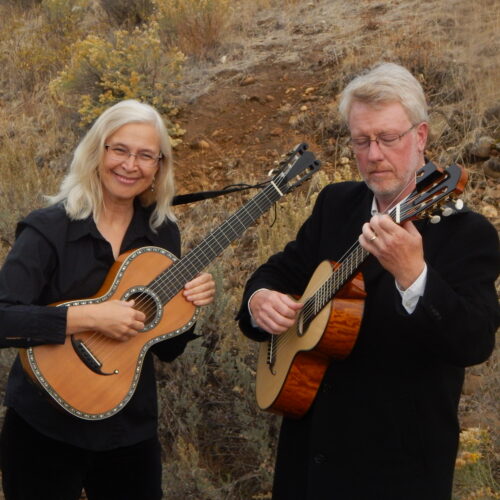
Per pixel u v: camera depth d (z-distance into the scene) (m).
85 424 2.42
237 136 5.60
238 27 7.26
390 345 2.18
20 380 2.45
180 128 5.77
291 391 2.38
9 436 2.46
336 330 2.22
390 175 2.20
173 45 6.91
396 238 1.89
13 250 2.37
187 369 3.54
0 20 9.09
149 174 2.49
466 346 1.99
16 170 5.29
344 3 7.27
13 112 6.73
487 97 5.09
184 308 2.57
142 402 2.54
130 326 2.38
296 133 5.48
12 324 2.26
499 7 5.99
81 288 2.44
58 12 8.45
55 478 2.44
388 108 2.17
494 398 3.29
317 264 2.58
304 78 6.04
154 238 2.60
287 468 2.47
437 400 2.17
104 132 2.43
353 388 2.25
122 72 6.22
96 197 2.46
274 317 2.43
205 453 3.46
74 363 2.37
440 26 6.10
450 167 1.92
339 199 2.50
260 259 4.04
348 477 2.23
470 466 2.79
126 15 8.07
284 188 2.75
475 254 2.09
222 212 4.90
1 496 3.10
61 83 6.32
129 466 2.57
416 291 1.96
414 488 2.16
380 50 5.94
